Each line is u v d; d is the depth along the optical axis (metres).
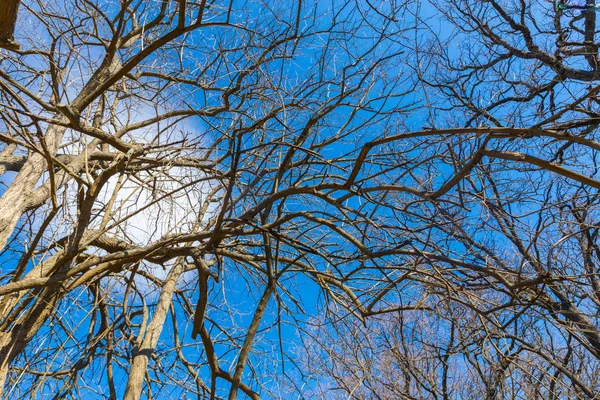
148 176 5.93
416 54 5.71
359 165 4.22
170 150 5.62
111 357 6.79
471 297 5.09
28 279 4.68
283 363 5.53
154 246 5.01
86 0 6.29
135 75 6.96
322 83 6.03
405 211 4.39
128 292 6.98
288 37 5.89
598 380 7.98
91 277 5.05
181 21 4.29
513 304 4.48
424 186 5.39
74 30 5.56
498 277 4.32
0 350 4.93
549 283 4.27
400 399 8.03
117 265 5.11
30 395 5.71
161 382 6.75
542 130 3.97
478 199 4.65
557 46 9.88
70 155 7.05
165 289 6.82
